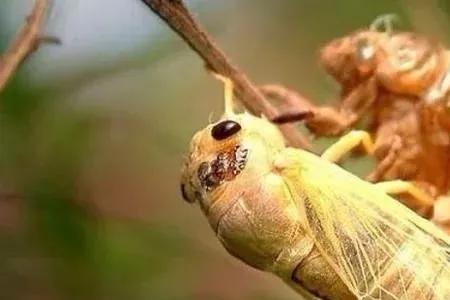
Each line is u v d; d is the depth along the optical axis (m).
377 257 0.27
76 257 0.33
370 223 0.27
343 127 0.28
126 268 0.33
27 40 0.27
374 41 0.28
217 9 0.34
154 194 0.34
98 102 0.34
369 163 0.30
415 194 0.28
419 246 0.27
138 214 0.34
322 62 0.29
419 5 0.31
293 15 0.35
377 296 0.27
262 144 0.27
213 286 0.33
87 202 0.33
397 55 0.28
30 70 0.33
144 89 0.35
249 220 0.27
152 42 0.33
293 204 0.27
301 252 0.27
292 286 0.27
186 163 0.28
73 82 0.33
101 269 0.33
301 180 0.27
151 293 0.33
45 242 0.33
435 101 0.28
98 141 0.34
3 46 0.32
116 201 0.34
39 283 0.33
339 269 0.27
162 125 0.34
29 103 0.33
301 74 0.35
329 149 0.28
